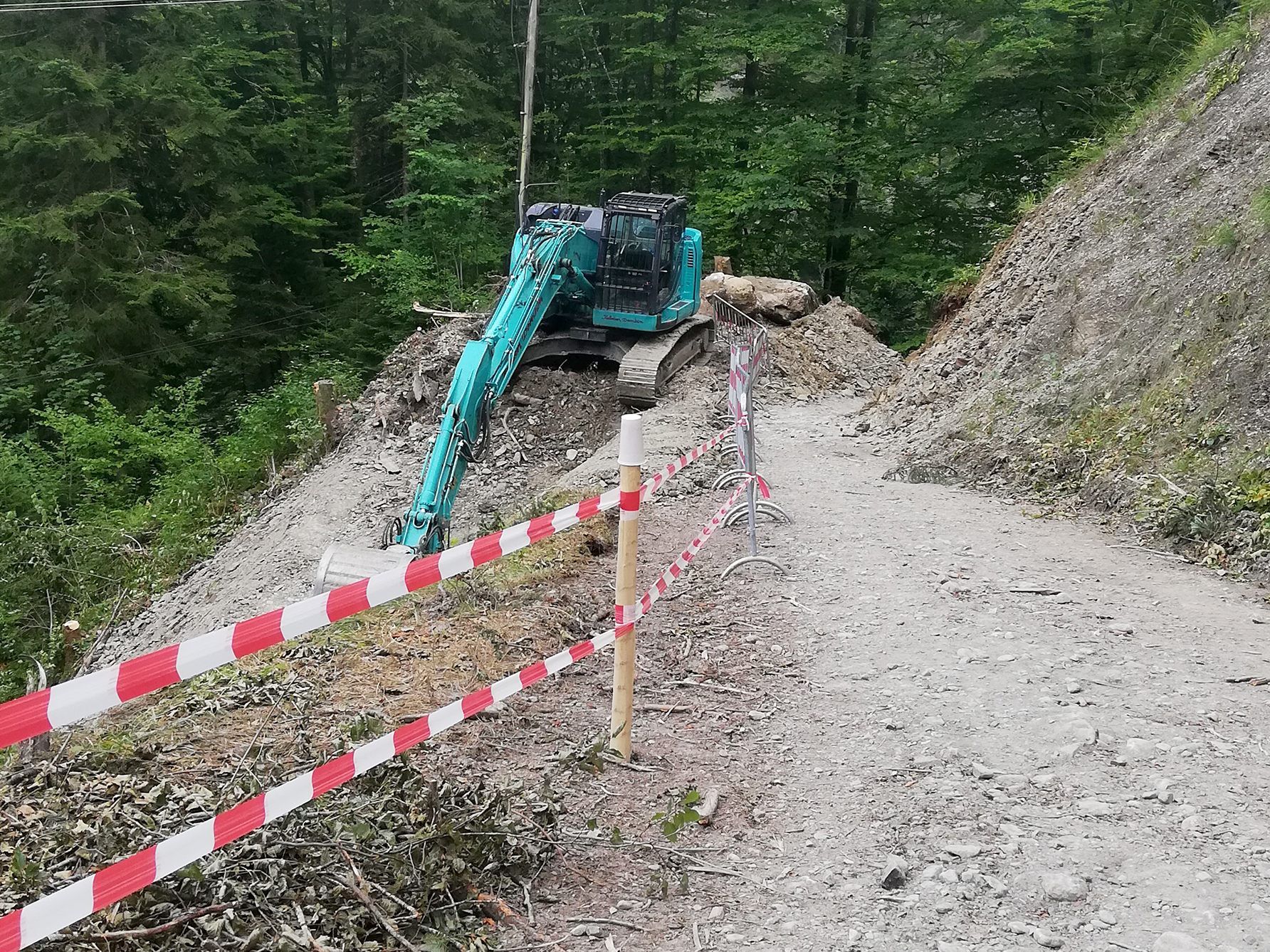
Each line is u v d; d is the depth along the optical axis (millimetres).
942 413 12859
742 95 29938
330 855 3645
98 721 5352
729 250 29422
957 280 17422
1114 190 13055
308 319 28016
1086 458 9641
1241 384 8688
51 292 22125
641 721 5277
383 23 28656
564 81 33688
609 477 11250
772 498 9773
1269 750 4777
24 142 21031
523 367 17016
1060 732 4938
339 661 5844
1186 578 7316
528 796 4223
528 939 3553
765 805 4449
